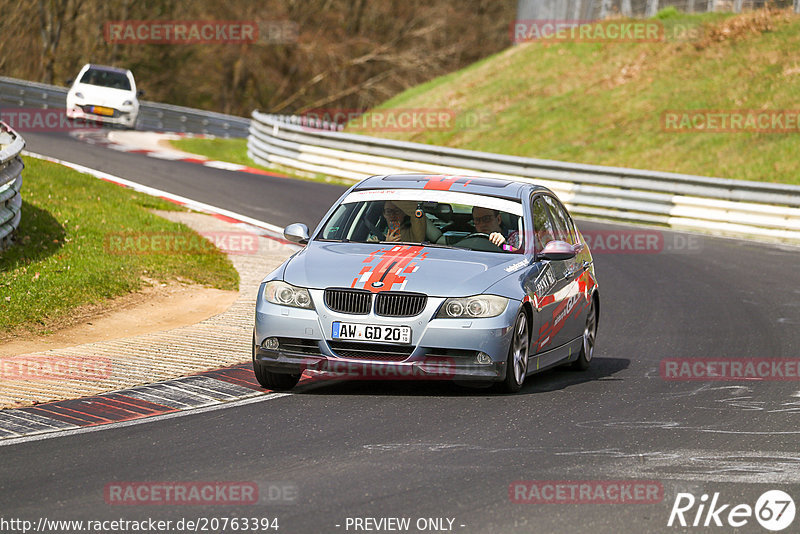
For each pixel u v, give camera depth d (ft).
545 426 82.23
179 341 115.03
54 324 122.21
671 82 361.92
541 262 100.32
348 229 101.71
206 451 72.64
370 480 66.18
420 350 88.38
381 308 88.94
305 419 82.53
